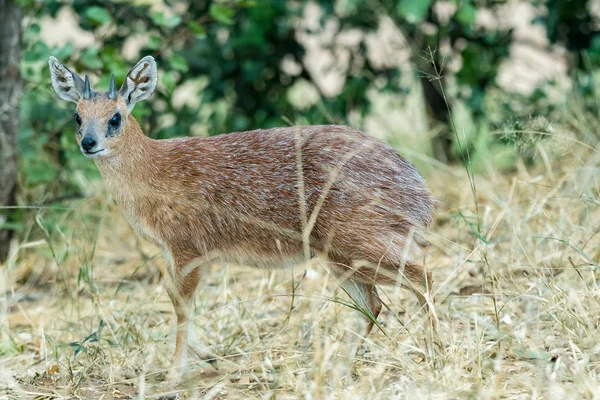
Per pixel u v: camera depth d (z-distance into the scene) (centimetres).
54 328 1023
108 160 957
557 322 874
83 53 1305
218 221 943
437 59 1567
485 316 935
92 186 1468
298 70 1638
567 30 1561
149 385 874
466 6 1363
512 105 1559
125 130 952
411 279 908
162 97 1475
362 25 1574
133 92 991
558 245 1045
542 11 1584
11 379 895
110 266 1302
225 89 1625
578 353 830
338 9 1576
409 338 904
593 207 1117
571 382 789
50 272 1295
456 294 1032
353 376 853
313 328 923
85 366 920
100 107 951
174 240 952
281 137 948
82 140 938
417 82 1579
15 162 1341
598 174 1190
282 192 925
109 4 1516
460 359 823
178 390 844
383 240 900
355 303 894
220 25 1586
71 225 1336
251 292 1098
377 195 905
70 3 1534
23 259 1343
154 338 964
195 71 1611
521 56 1677
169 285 952
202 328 989
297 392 808
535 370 811
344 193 903
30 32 1344
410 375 822
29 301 1199
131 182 954
